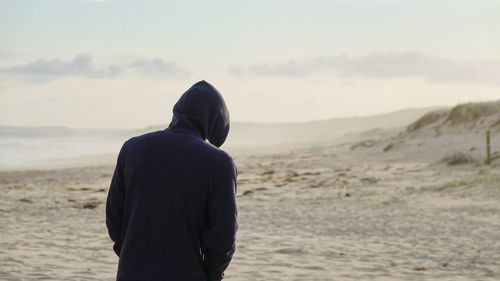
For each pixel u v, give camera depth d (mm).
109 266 9203
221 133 3615
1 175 39469
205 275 3408
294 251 10984
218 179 3377
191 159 3383
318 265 9656
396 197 21203
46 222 15344
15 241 11578
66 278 8125
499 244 12156
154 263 3324
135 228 3369
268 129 169625
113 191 3516
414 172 29578
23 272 8414
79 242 11766
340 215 17328
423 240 12758
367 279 8680
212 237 3336
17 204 20453
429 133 51094
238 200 21906
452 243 12336
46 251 10461
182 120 3523
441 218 16422
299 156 54438
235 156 60562
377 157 43375
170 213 3350
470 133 46094
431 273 9227
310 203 20703
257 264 9648
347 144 67938
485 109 49969
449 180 25031
